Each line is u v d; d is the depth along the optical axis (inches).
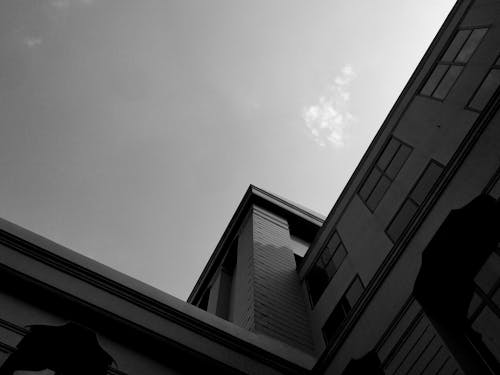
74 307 397.7
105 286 430.3
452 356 319.9
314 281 693.3
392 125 588.1
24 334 356.8
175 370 403.5
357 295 543.8
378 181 579.5
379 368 397.4
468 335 339.6
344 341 446.0
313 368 475.5
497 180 352.2
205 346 433.7
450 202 388.5
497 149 361.1
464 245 379.9
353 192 637.3
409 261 407.5
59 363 360.8
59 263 426.9
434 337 345.7
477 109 432.5
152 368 389.4
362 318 435.8
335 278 618.2
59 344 371.9
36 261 418.3
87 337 384.5
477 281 356.5
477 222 375.6
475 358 321.4
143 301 438.9
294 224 944.9
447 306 370.0
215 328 459.2
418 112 538.9
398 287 406.9
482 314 335.9
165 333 419.5
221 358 430.9
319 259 701.9
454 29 532.4
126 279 467.5
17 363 339.9
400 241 425.4
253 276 694.5
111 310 410.3
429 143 490.9
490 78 433.4
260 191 973.2
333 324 573.9
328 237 683.4
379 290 430.0
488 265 353.4
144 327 411.5
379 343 397.1
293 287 714.8
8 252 410.9
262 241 815.7
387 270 429.1
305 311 665.6
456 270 379.6
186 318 450.3
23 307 379.6
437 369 331.0
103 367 373.1
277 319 610.9
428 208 407.8
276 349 506.3
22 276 394.9
